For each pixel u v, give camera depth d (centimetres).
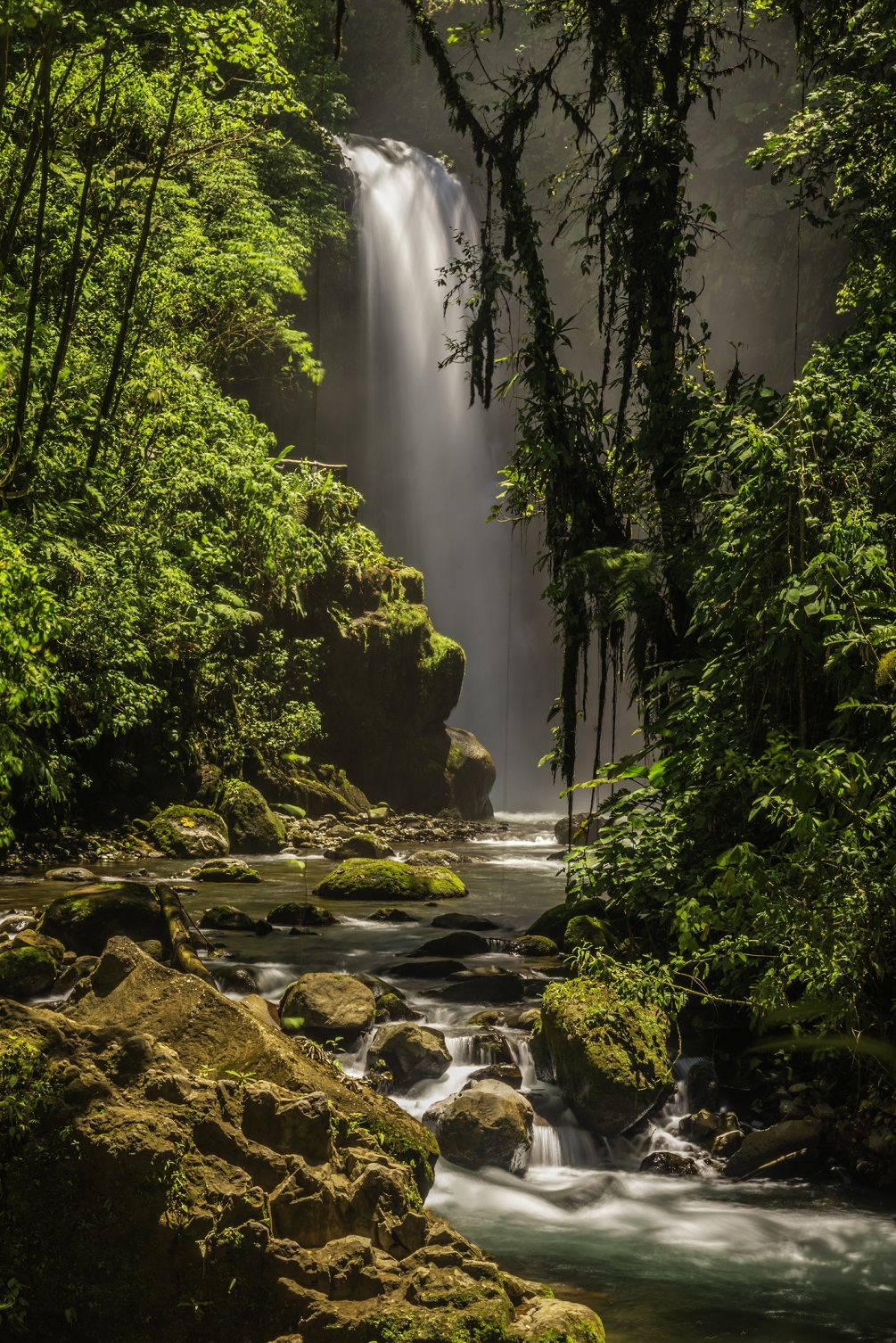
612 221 1025
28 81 1097
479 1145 709
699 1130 753
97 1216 421
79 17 921
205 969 967
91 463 1183
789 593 591
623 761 748
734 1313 543
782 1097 774
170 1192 423
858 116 946
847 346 726
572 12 1061
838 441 637
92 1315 416
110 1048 467
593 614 974
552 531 1023
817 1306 552
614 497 1024
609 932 1087
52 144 1206
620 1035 762
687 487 812
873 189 991
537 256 1010
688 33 1252
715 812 712
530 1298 450
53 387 1068
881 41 930
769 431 674
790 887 599
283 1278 417
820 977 618
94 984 546
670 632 964
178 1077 457
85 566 1171
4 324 1168
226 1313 414
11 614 721
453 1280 420
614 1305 551
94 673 1315
